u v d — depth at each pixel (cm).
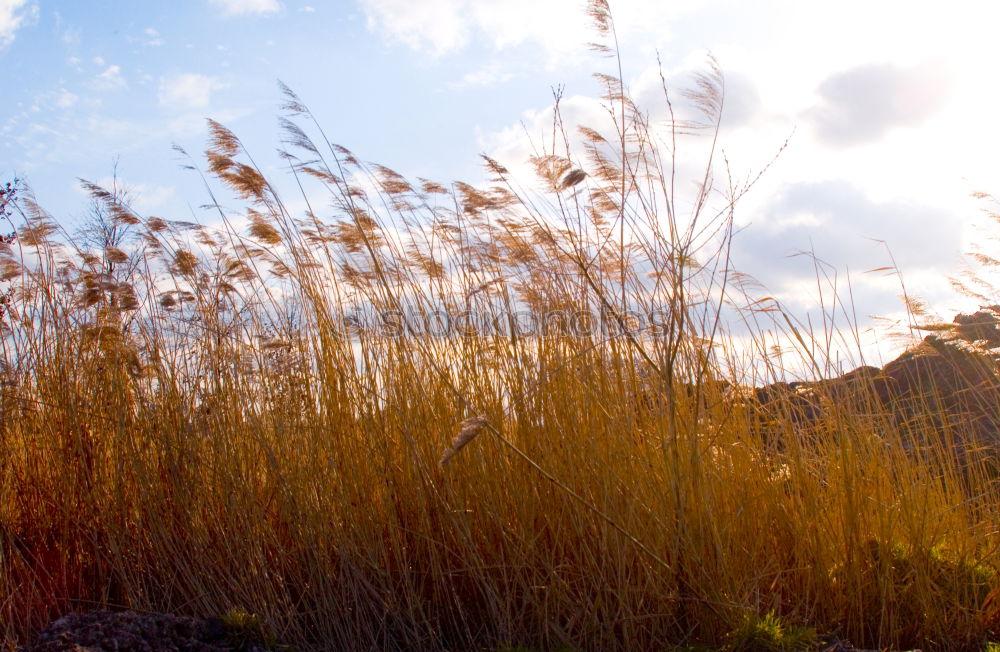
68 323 371
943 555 320
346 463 333
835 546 321
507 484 325
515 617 314
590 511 313
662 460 316
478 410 331
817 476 332
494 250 368
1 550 316
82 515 343
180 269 377
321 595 321
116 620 287
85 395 355
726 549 310
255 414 346
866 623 312
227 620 305
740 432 334
